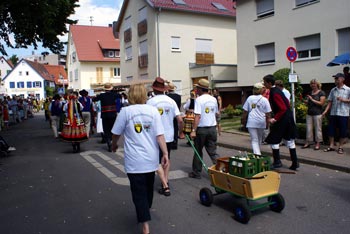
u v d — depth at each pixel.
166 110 6.25
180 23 27.70
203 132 6.91
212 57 29.31
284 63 19.17
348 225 4.66
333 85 16.89
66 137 10.82
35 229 4.84
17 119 26.86
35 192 6.62
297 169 7.75
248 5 21.22
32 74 68.88
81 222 5.05
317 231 4.49
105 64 47.88
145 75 29.41
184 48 27.98
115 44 48.06
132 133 4.26
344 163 7.73
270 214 5.12
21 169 8.70
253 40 21.09
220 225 4.77
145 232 4.36
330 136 9.10
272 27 19.73
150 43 28.02
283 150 9.51
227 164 5.37
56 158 10.09
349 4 15.56
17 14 14.91
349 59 13.02
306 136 9.73
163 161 4.37
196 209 5.42
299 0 18.09
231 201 5.77
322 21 16.86
